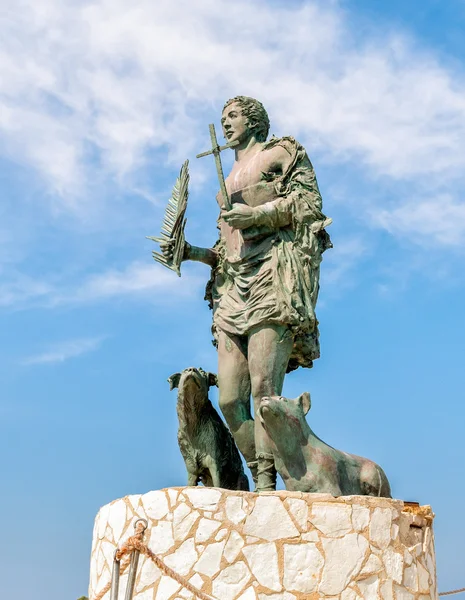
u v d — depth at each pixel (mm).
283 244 10023
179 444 10078
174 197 10586
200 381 9852
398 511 8875
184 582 7773
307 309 9844
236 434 9953
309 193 10070
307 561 8484
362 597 8445
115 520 9172
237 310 10023
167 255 10391
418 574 8812
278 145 10305
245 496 8719
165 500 8883
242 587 8438
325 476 9102
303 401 9352
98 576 9242
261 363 9695
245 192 10266
